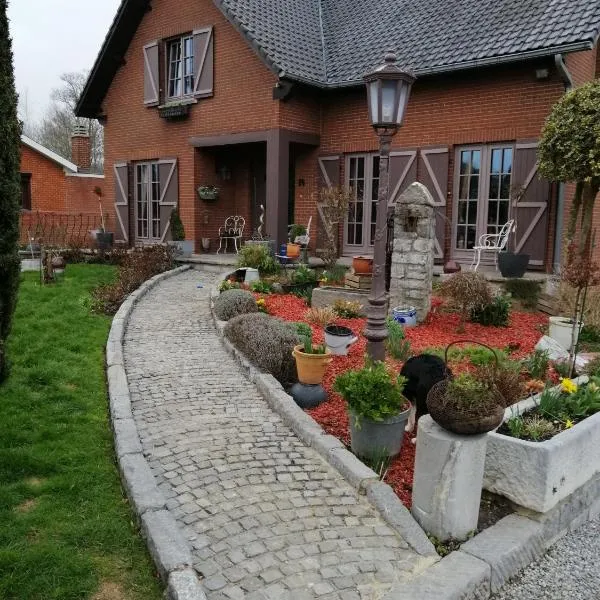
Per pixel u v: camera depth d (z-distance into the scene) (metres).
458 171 10.60
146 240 14.82
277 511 3.32
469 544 3.12
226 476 3.68
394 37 11.59
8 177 4.36
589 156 7.29
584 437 3.64
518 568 3.14
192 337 6.87
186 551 2.77
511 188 9.75
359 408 3.81
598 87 7.44
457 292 7.03
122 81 14.77
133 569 2.77
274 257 10.94
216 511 3.29
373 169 11.67
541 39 9.02
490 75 9.95
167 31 13.35
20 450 3.78
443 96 10.55
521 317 8.05
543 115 9.42
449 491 3.14
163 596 2.60
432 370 4.22
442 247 10.74
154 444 4.07
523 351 6.36
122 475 3.55
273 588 2.70
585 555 3.41
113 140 15.27
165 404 4.80
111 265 12.75
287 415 4.50
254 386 5.28
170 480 3.60
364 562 2.92
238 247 13.97
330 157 12.09
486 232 10.36
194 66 12.74
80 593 2.58
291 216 13.15
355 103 11.66
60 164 21.28
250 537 3.06
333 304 7.79
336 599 2.65
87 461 3.76
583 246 7.94
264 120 11.53
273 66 10.75
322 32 13.11
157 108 13.84
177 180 13.53
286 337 5.67
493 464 3.57
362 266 8.48
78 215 17.22
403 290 7.48
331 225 10.64
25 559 2.73
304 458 3.95
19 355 5.78
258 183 13.92
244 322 6.17
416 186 7.29
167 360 5.98
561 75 8.99
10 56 4.30
